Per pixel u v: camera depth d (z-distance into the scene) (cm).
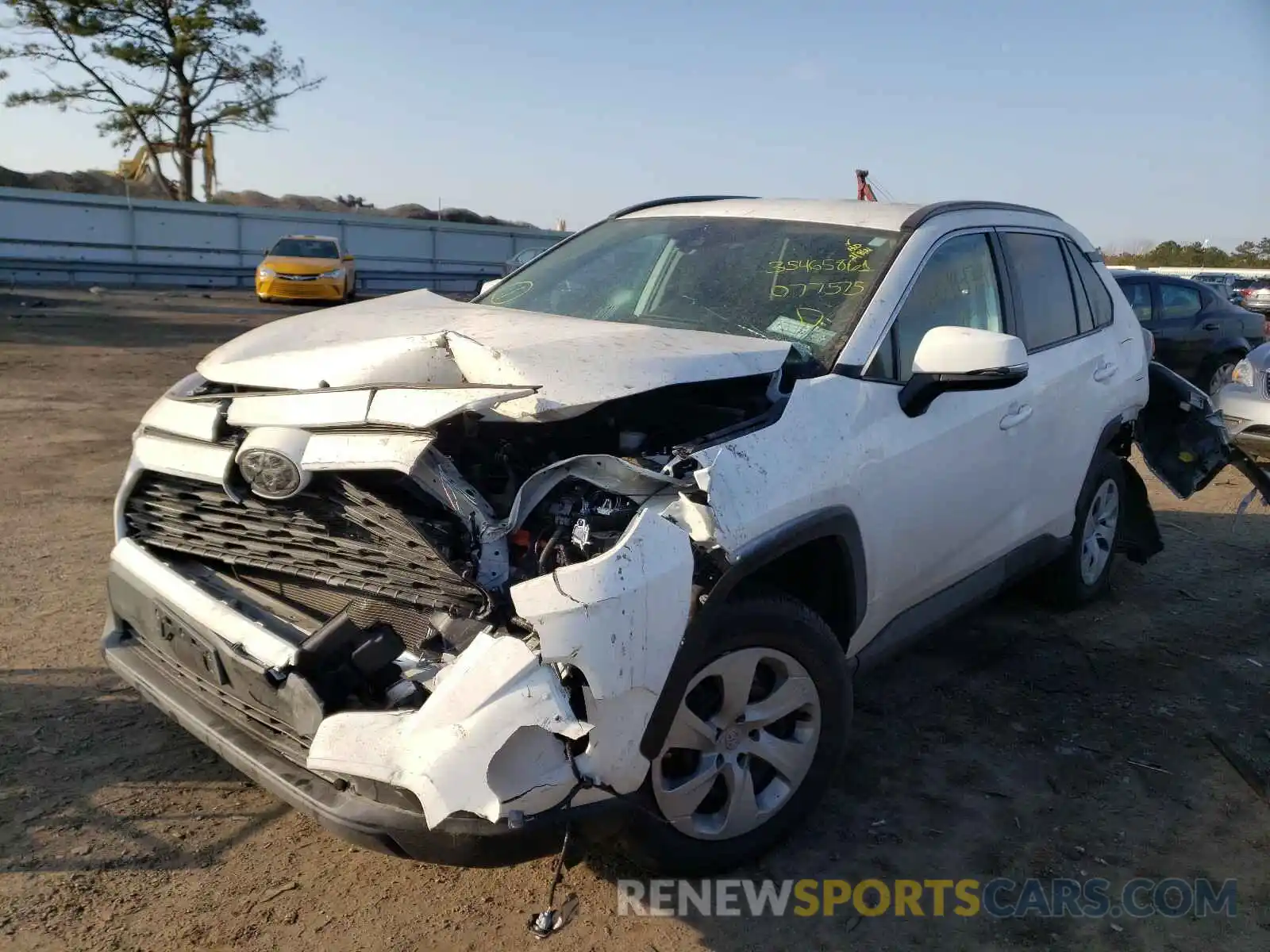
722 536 269
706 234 419
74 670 420
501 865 249
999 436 395
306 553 290
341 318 362
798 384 319
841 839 332
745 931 288
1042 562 465
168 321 1898
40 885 290
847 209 415
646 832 277
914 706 427
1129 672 467
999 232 437
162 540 328
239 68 4191
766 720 301
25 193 2939
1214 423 557
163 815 327
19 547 562
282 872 303
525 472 292
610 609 246
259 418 292
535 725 236
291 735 269
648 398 303
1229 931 296
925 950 284
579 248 456
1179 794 367
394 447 265
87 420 913
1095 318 499
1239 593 574
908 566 355
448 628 257
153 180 4275
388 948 273
